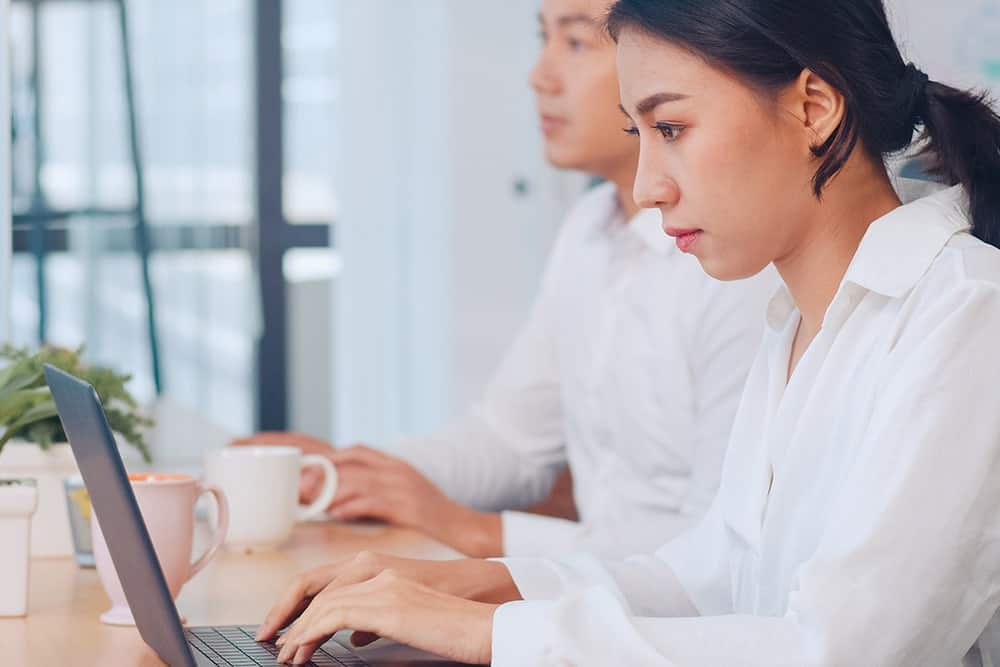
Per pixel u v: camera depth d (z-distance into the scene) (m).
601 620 1.03
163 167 4.49
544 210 4.59
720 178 1.12
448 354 4.56
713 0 1.10
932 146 1.20
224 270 4.61
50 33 4.37
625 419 2.06
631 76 1.14
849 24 1.13
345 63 4.59
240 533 1.65
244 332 4.63
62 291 4.42
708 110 1.11
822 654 0.97
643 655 1.00
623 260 2.13
